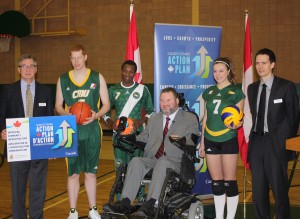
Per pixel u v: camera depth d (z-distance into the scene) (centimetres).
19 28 1337
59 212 512
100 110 449
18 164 406
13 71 1400
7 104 409
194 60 538
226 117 405
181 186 391
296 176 714
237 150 433
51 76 1365
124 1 1277
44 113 417
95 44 1317
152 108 506
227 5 1177
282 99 376
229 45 1181
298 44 1123
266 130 386
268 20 1143
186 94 539
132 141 429
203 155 461
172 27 528
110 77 1309
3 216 496
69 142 416
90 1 1311
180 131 425
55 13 1344
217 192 446
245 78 571
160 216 379
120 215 361
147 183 406
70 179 455
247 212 501
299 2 1116
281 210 385
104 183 670
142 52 1266
